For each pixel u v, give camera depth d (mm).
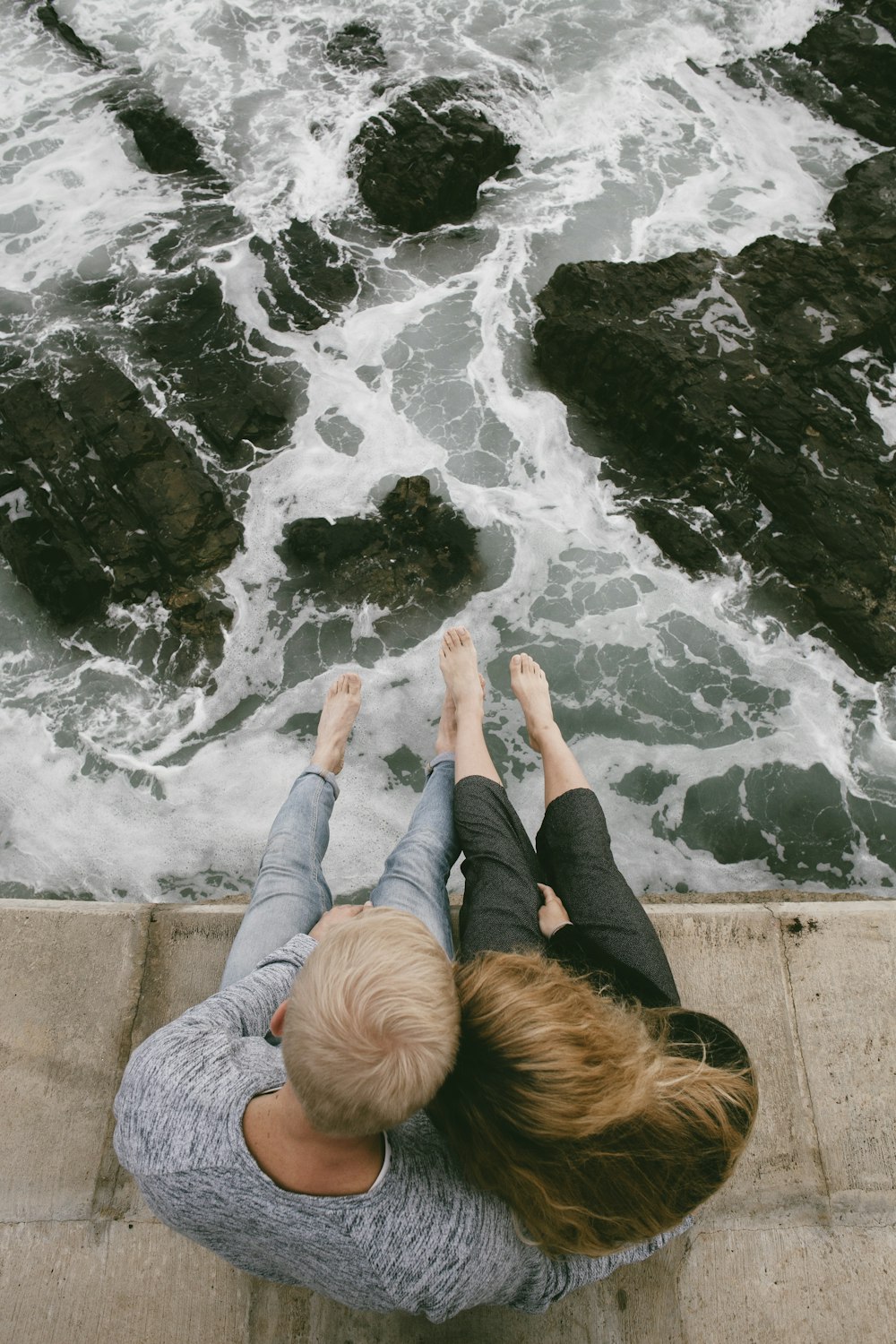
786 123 8508
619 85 8641
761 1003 2660
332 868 4695
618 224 7672
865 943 2738
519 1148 1330
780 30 9023
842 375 6375
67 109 8867
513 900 2207
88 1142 2465
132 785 5105
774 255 6820
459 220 7770
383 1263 1350
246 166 8227
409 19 9273
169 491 5930
